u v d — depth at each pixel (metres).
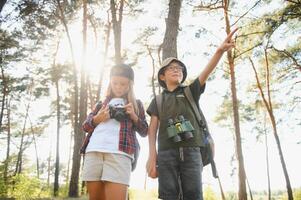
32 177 16.72
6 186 16.05
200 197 2.98
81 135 17.94
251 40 16.22
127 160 3.12
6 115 35.62
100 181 3.10
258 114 30.44
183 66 3.60
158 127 3.41
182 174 3.04
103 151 3.05
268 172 29.20
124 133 3.16
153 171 3.25
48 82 29.16
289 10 14.82
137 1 18.25
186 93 3.30
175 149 3.09
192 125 3.16
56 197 16.31
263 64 21.88
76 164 17.50
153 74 24.98
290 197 21.05
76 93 20.69
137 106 3.41
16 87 30.45
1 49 24.80
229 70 19.39
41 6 17.94
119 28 12.48
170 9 7.46
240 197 16.30
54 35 22.80
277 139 21.92
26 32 21.41
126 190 3.07
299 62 19.84
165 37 7.28
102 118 3.17
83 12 20.06
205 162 3.18
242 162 16.83
